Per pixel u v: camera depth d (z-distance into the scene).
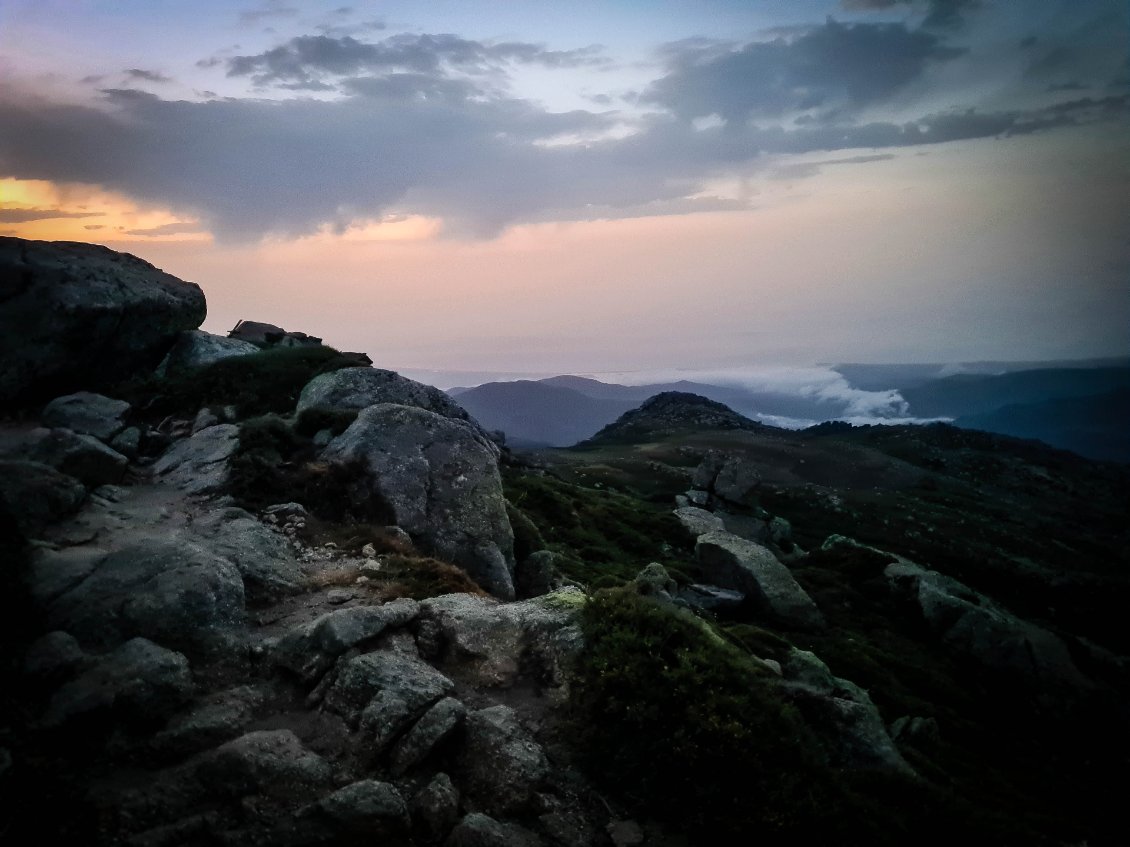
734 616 39.00
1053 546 115.88
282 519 21.83
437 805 11.01
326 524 22.53
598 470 119.50
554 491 56.94
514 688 14.70
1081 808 26.38
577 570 35.69
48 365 30.08
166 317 37.38
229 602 15.29
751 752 13.27
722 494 68.50
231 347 41.00
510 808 11.61
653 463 133.38
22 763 10.14
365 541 21.42
